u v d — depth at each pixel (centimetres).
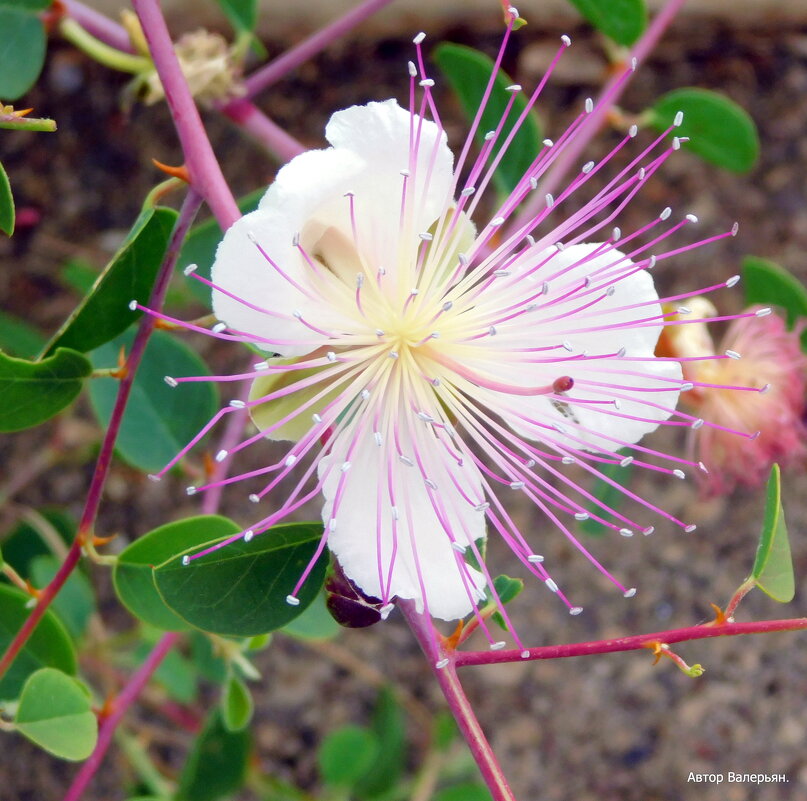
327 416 13
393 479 14
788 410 20
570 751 28
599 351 14
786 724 27
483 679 28
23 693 15
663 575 28
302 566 14
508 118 20
